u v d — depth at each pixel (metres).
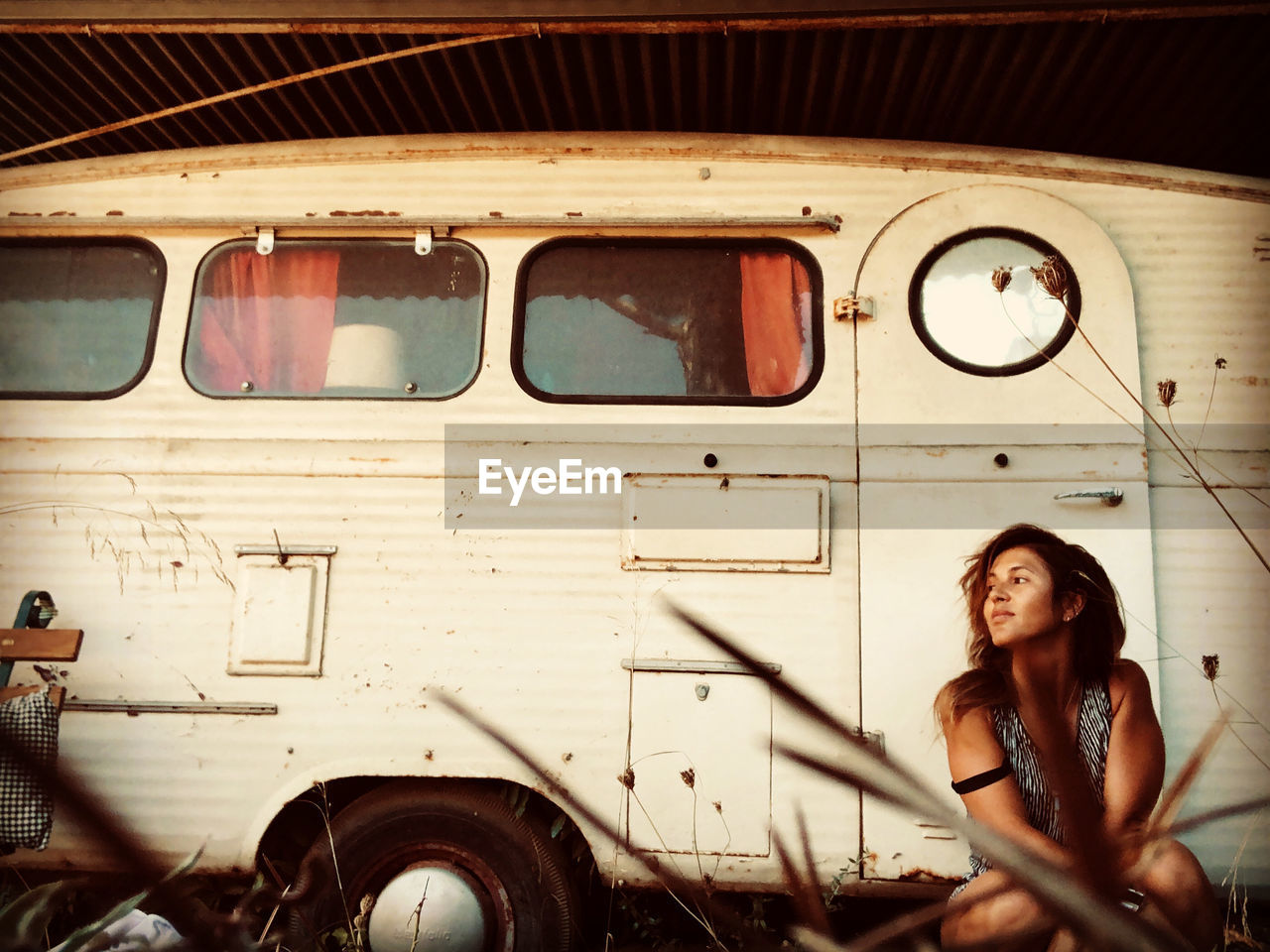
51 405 3.27
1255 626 2.93
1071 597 2.34
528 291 3.26
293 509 3.14
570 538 3.08
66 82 4.07
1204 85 3.89
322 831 3.17
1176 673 2.89
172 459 3.21
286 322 3.29
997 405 3.08
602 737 2.95
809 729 0.46
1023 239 3.17
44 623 3.09
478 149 3.32
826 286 3.18
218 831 2.97
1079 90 3.94
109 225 3.36
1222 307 3.12
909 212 3.21
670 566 3.03
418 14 3.56
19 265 3.40
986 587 2.50
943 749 2.88
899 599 2.97
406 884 2.90
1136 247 3.16
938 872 2.80
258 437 3.20
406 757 2.98
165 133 4.42
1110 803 2.10
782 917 2.88
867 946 0.57
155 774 3.01
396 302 3.28
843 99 4.02
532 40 3.66
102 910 1.05
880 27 3.49
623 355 3.20
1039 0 3.40
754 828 2.85
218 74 3.98
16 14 3.62
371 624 3.06
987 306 3.14
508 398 3.18
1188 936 1.77
